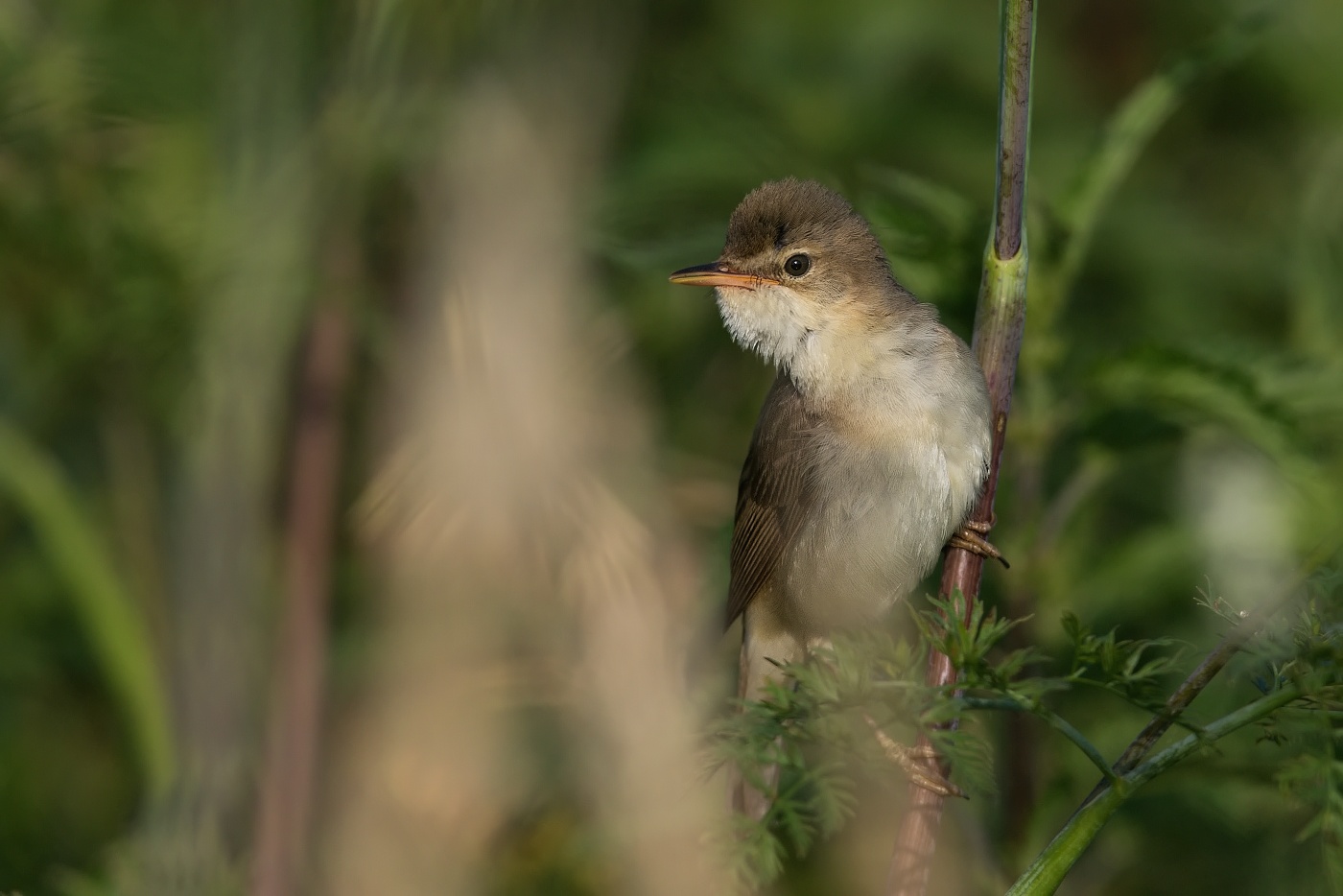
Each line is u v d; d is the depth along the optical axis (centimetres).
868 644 605
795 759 584
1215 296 1227
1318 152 1283
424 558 946
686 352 1155
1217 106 1339
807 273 939
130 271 929
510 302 943
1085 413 901
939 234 909
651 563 969
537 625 959
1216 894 931
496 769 974
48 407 1055
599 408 998
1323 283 1150
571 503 935
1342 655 552
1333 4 1298
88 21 956
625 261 979
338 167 955
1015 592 921
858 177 1141
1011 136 697
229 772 914
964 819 868
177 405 950
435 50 967
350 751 996
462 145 956
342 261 988
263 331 940
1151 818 916
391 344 989
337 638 1022
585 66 1027
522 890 955
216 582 920
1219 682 896
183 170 965
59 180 964
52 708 1083
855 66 1214
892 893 692
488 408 930
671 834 902
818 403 934
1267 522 991
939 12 1230
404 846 973
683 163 1117
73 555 923
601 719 927
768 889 965
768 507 960
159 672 974
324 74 947
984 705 578
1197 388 870
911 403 902
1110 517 1123
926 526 902
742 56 1209
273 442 980
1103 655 570
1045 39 1306
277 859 933
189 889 884
